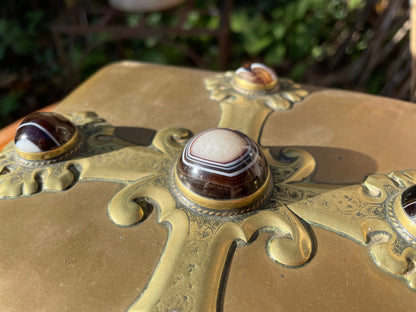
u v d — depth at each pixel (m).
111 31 0.23
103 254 0.08
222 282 0.07
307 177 0.09
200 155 0.08
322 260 0.08
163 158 0.10
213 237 0.08
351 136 0.11
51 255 0.08
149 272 0.07
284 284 0.07
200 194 0.08
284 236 0.08
